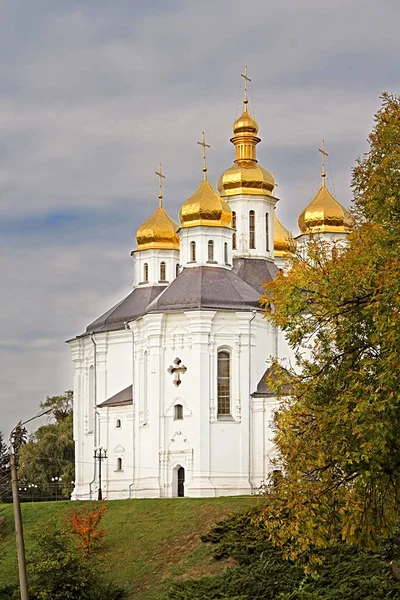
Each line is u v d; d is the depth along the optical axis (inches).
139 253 4414.4
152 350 3688.5
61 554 2573.8
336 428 1455.5
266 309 1649.9
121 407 3949.3
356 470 1457.9
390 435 1401.3
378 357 1492.4
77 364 4360.2
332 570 2236.7
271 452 3582.7
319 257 1609.3
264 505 1822.1
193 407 3604.8
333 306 1517.0
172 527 2972.4
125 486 3885.3
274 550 2448.3
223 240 3853.3
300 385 1571.1
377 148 1582.2
